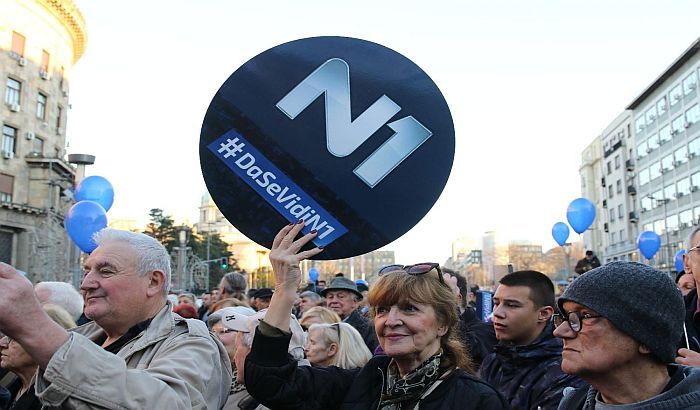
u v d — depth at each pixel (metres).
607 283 1.99
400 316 2.47
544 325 3.79
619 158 65.44
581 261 10.52
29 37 39.19
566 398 2.37
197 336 2.70
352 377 2.72
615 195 66.88
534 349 3.70
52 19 41.03
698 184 49.06
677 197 52.69
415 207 2.58
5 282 1.88
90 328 3.23
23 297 1.89
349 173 2.61
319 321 5.36
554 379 3.49
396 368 2.58
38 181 39.03
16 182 38.00
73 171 43.91
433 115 2.63
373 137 2.63
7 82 37.53
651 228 58.03
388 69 2.68
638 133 61.28
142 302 2.73
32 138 39.03
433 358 2.49
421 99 2.64
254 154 2.64
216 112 2.68
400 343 2.45
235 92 2.68
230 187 2.63
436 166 2.60
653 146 57.72
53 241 39.62
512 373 3.81
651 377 1.98
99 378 2.01
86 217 8.35
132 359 2.61
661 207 55.66
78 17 43.28
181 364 2.48
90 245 8.40
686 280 4.59
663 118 55.50
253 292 9.95
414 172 2.61
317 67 2.70
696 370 2.00
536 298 3.79
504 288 3.89
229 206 2.62
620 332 1.95
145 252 2.78
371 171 2.61
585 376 2.02
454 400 2.38
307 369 2.68
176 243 60.97
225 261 41.53
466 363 2.61
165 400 2.17
